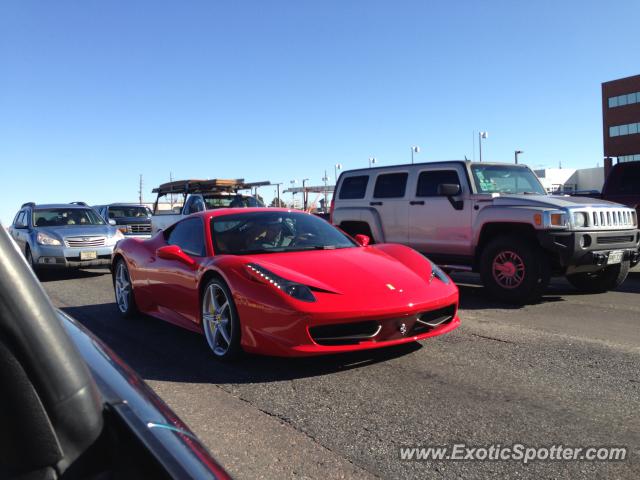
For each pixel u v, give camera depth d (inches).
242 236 190.2
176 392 142.3
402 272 168.6
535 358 166.7
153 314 222.2
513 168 315.9
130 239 249.6
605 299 276.8
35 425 32.1
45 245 415.2
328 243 196.5
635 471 97.1
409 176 321.4
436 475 97.2
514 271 260.4
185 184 609.9
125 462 37.0
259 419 123.7
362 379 148.9
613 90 2310.5
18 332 31.0
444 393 137.3
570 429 115.1
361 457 104.4
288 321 144.7
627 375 149.5
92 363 47.2
